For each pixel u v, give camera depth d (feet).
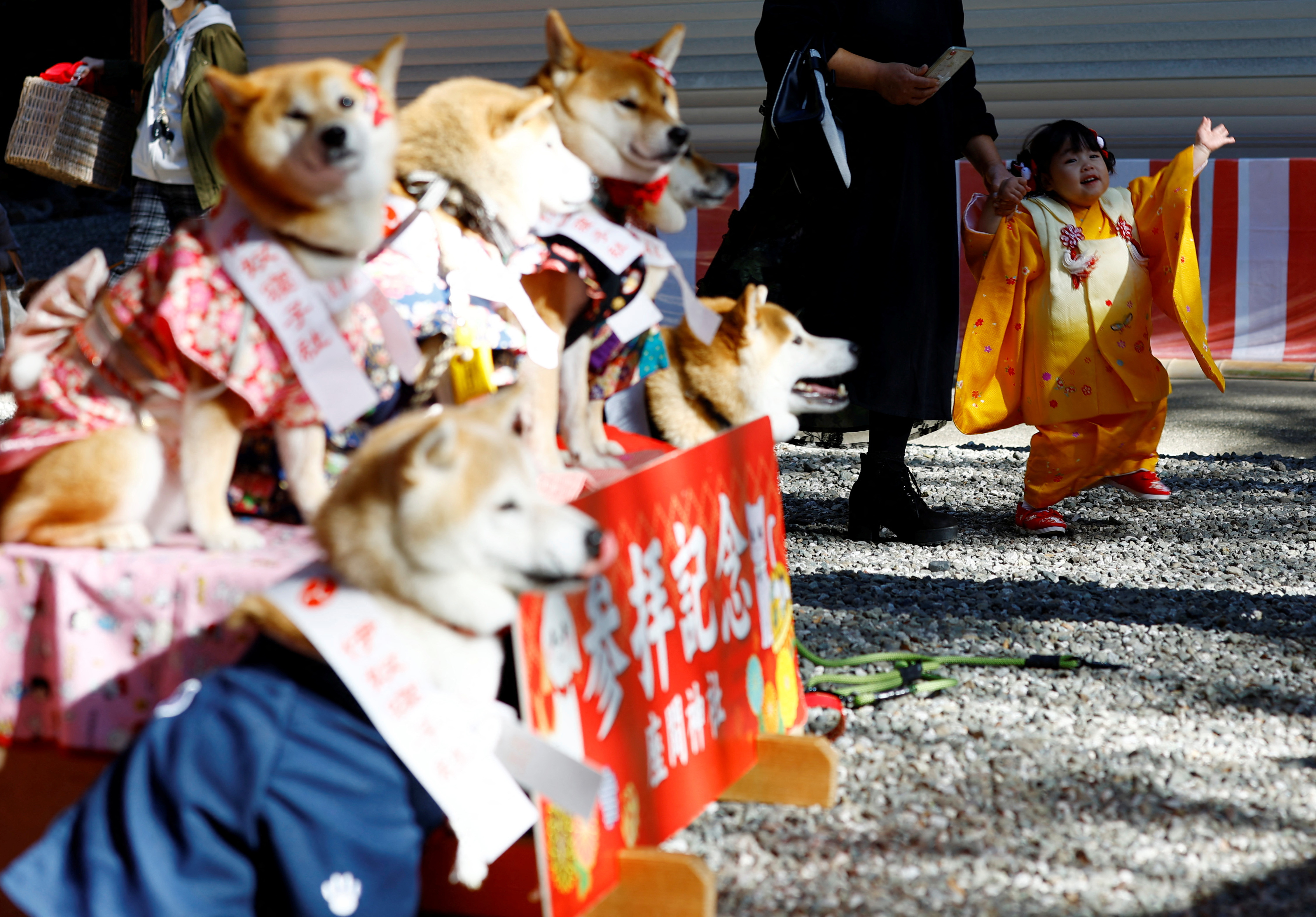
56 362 7.55
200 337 7.14
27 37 57.11
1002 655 12.59
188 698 5.97
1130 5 29.78
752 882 7.89
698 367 12.84
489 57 34.12
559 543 6.03
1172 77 29.76
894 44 16.16
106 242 49.57
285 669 6.09
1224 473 23.13
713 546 8.87
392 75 8.02
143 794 5.73
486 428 6.32
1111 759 9.89
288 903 5.87
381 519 6.05
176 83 20.83
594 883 6.90
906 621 13.71
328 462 8.68
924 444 27.07
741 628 9.23
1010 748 10.12
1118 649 12.83
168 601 6.93
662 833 7.75
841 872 8.02
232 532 7.35
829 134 14.90
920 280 16.15
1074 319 17.46
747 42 32.12
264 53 36.06
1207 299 27.91
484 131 8.90
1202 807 9.02
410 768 5.94
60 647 7.10
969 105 17.47
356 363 7.51
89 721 7.13
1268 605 14.51
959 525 19.11
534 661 6.46
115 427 7.32
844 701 11.13
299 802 5.77
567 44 9.81
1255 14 29.09
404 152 8.96
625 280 9.78
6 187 57.06
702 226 28.78
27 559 7.18
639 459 10.90
